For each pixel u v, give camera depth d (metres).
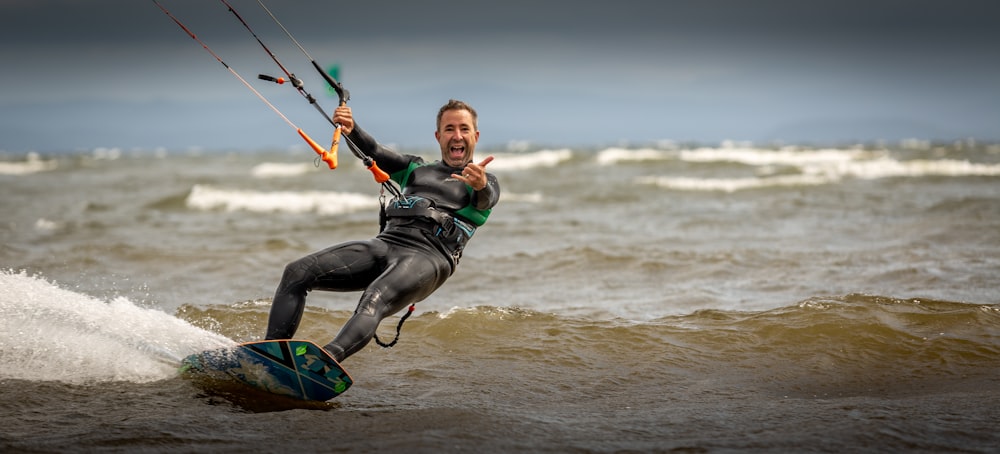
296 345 10.79
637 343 15.16
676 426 10.55
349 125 12.37
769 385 12.95
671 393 12.44
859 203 46.38
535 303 20.12
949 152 102.88
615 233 34.94
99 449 9.42
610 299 20.53
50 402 11.23
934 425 10.31
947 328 15.79
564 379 13.17
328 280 11.62
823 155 100.12
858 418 10.63
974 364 13.80
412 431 10.18
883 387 12.84
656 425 10.61
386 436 9.98
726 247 29.56
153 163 135.50
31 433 9.98
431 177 12.48
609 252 26.86
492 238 33.56
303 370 11.09
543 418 10.92
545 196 55.41
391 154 12.72
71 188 71.19
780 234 33.56
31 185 76.69
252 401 11.54
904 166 71.50
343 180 73.19
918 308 17.03
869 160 91.06
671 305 19.59
